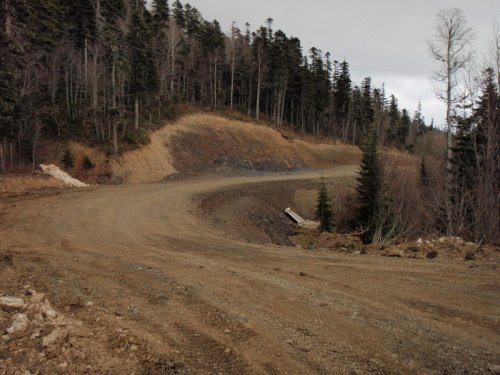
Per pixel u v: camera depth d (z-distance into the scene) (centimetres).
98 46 4475
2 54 2605
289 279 789
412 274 841
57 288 659
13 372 333
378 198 2816
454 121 1981
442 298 672
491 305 636
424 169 3006
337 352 459
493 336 519
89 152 3625
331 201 3331
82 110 4244
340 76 7650
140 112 4659
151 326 508
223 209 2425
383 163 3088
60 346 391
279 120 6419
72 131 3853
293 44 6825
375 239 2508
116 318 518
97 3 4662
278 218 2922
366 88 8175
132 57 4441
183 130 4594
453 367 430
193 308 593
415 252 1107
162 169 3781
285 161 5138
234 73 6812
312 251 1150
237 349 450
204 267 872
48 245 1076
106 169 3481
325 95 7494
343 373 408
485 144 1855
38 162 3450
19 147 3516
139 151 3800
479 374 416
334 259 1009
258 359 430
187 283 730
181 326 517
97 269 822
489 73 1777
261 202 3023
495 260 973
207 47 6331
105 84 4312
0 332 406
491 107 1747
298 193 3600
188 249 1108
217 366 409
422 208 2309
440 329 538
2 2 2577
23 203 1791
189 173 3944
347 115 8275
